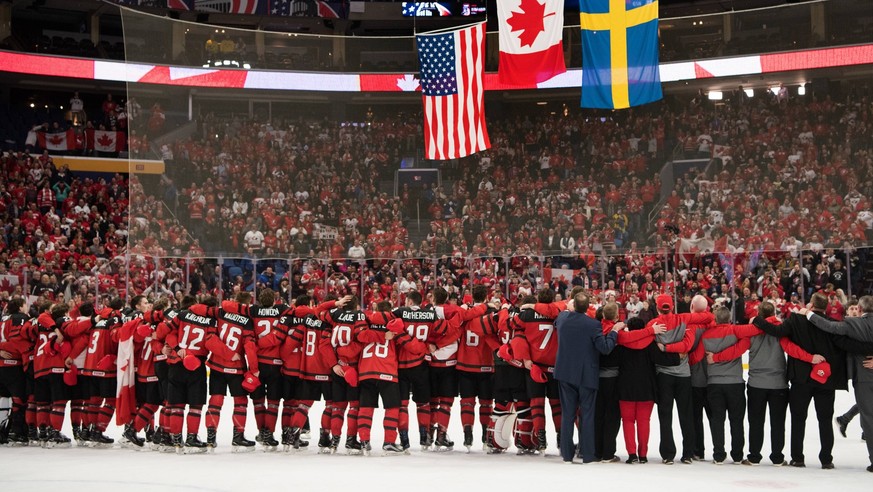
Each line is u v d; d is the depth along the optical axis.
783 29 19.45
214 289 18.50
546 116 21.66
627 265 19.94
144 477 8.62
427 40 17.11
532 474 8.70
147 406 10.99
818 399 9.21
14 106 33.38
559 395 9.70
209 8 32.09
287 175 19.23
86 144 32.06
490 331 10.30
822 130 18.33
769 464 9.50
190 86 17.69
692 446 9.41
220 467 9.25
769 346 9.39
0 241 25.75
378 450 10.71
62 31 35.56
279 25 34.84
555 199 20.25
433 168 20.72
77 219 28.61
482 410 10.59
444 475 8.67
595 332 9.30
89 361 11.22
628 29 14.99
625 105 15.03
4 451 10.91
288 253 19.12
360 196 20.17
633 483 8.16
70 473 8.91
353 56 20.11
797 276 20.33
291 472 8.89
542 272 19.95
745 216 18.56
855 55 18.28
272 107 19.05
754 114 19.16
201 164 17.67
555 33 15.08
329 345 10.28
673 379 9.37
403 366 10.34
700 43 21.05
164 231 17.22
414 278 20.28
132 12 16.67
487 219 20.42
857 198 17.64
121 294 18.81
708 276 20.45
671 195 19.34
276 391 10.69
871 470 8.96
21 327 11.51
